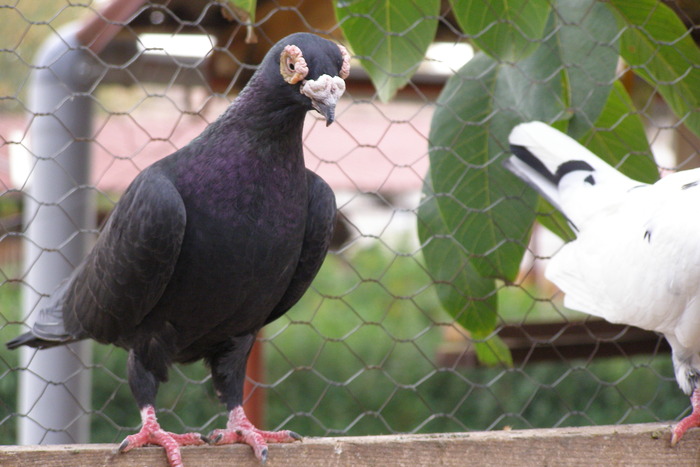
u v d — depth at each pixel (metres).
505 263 6.79
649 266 5.50
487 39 6.20
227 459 4.76
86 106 6.88
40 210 6.78
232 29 7.52
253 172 4.66
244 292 4.83
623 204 5.99
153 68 8.34
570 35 6.55
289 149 4.72
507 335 9.26
